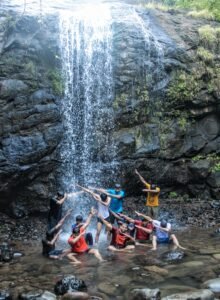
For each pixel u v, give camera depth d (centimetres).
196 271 798
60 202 1008
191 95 1405
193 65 1420
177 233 1101
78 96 1309
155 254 914
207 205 1363
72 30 1330
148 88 1354
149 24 1459
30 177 1211
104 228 1121
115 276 779
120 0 1842
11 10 1275
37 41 1272
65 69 1303
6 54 1224
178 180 1423
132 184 1370
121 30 1359
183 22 1540
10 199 1216
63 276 785
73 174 1279
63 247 997
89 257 901
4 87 1187
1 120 1181
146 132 1367
